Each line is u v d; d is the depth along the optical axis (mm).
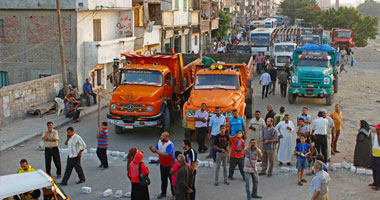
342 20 72938
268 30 47219
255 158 10570
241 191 11445
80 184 12070
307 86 22469
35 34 23953
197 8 45938
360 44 70062
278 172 12906
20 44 24250
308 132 13258
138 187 10086
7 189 8039
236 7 98875
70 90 21078
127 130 18078
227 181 12047
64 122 18875
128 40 27453
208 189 11578
